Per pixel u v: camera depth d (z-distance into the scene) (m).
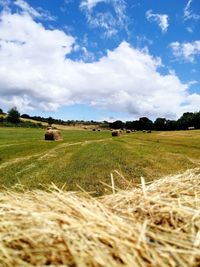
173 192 2.92
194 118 152.62
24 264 1.86
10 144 40.78
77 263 1.80
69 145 40.53
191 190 2.97
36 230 2.05
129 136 73.31
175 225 2.31
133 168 19.22
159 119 163.62
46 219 2.19
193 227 2.23
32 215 2.25
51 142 46.22
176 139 60.56
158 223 2.41
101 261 1.83
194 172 3.45
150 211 2.50
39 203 2.62
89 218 2.25
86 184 13.41
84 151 31.75
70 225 2.13
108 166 19.80
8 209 2.57
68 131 102.69
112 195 3.06
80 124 164.00
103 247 1.96
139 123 163.50
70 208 2.39
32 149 33.59
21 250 1.97
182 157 26.92
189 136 71.06
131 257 1.88
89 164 20.83
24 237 2.02
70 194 2.91
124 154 28.53
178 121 160.12
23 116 155.50
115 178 15.06
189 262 1.88
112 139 57.72
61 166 20.14
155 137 68.12
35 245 1.98
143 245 1.98
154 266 1.86
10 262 1.88
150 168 19.48
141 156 26.89
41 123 137.00
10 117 129.00
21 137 59.38
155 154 29.06
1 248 1.94
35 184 13.79
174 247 2.00
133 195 2.86
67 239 1.99
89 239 2.02
